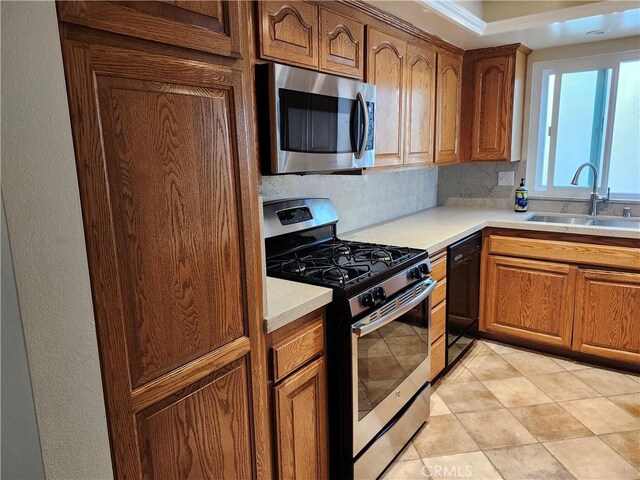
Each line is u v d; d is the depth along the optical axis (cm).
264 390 138
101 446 87
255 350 125
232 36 107
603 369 286
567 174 342
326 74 187
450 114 315
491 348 319
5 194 68
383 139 237
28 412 76
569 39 303
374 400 184
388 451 197
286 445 151
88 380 83
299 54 176
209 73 103
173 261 99
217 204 108
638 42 295
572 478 192
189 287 103
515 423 231
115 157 84
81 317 80
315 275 181
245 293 119
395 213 331
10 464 81
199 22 99
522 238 301
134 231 89
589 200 328
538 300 301
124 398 90
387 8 221
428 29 262
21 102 69
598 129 325
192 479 109
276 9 163
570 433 222
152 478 99
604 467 198
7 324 73
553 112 338
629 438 217
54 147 74
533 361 298
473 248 298
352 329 164
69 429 80
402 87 250
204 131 103
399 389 202
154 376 97
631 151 315
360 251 221
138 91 88
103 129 82
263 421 131
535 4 284
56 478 79
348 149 202
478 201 377
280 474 149
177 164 97
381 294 178
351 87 198
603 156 324
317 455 168
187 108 98
